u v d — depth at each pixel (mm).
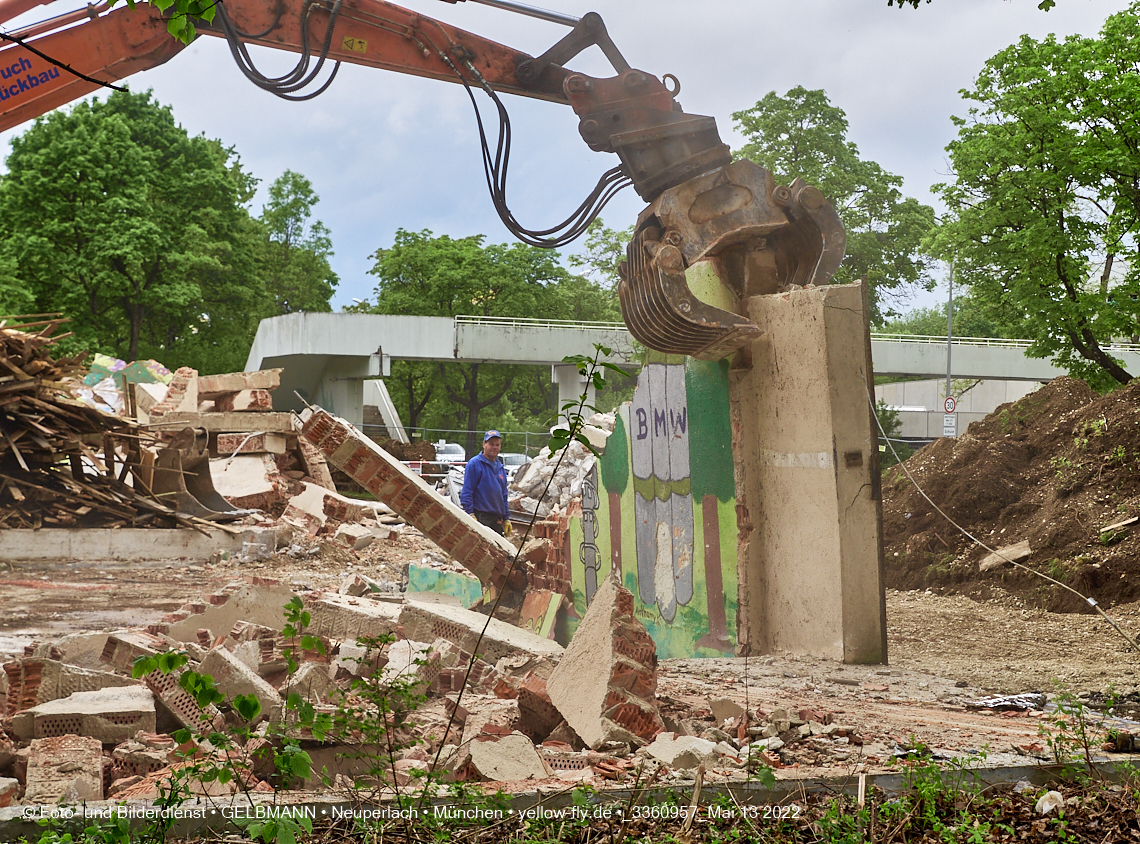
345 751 4188
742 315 9148
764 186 9062
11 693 4980
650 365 10602
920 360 43281
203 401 24016
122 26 9945
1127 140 22531
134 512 17016
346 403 42406
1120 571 11719
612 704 4727
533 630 11242
